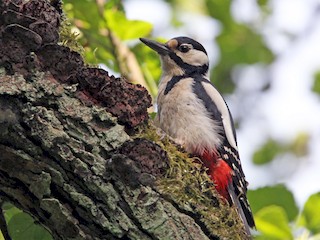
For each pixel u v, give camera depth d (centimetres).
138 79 1250
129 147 693
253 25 1914
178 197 712
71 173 673
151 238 682
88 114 698
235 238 766
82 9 1251
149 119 780
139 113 742
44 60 700
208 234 726
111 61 1273
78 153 676
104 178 677
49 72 699
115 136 699
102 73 716
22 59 690
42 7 712
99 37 1270
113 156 676
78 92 707
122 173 680
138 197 683
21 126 672
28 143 671
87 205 671
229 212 776
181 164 756
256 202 1153
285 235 1089
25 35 692
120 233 673
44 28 702
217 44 1909
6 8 694
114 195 677
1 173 684
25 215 828
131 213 678
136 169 685
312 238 1085
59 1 800
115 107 722
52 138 672
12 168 677
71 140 680
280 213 1084
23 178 678
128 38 1277
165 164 716
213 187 771
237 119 2008
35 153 672
